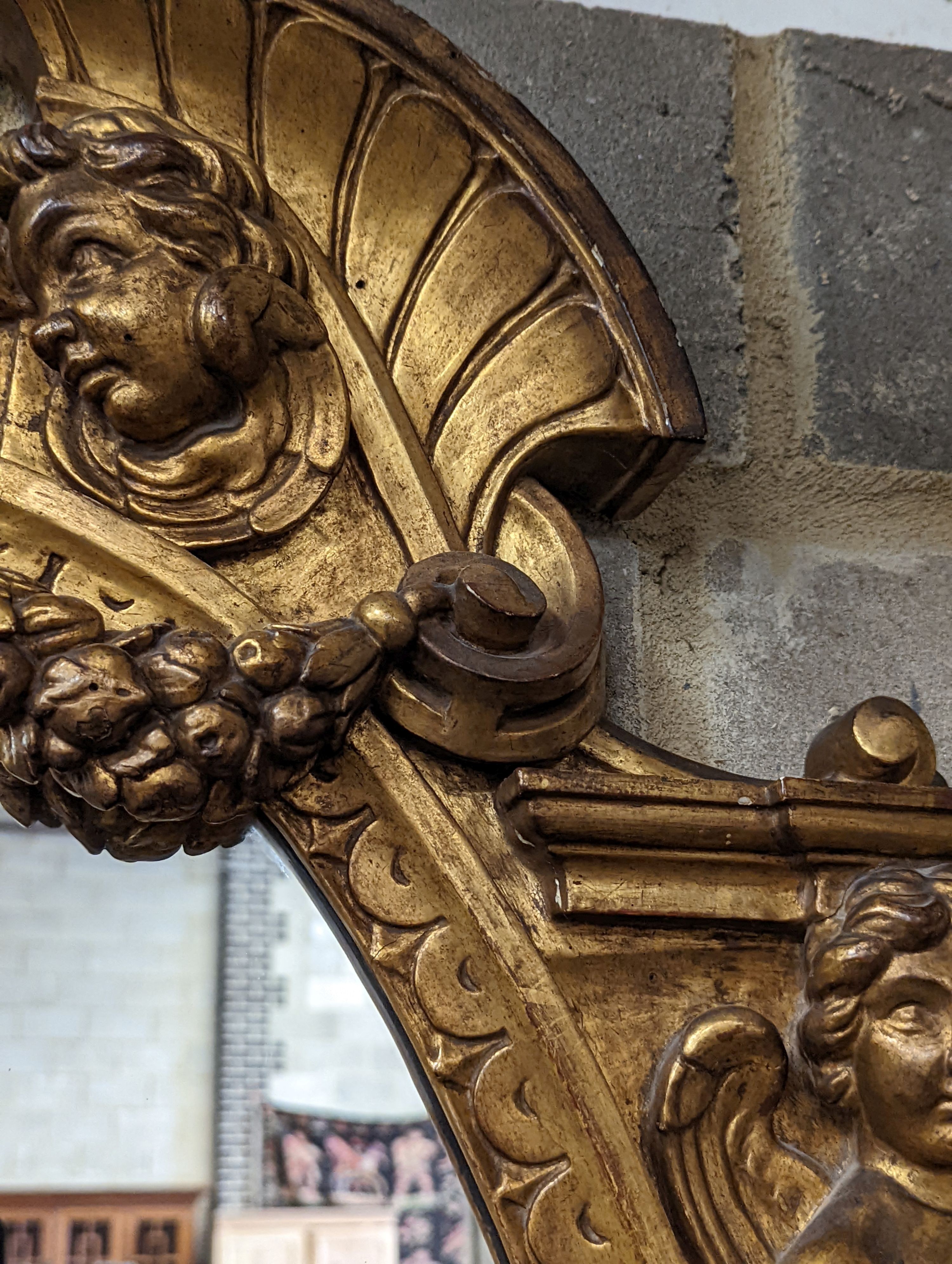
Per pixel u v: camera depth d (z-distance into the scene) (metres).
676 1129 0.45
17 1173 1.59
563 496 0.58
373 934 0.47
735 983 0.49
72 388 0.49
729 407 0.61
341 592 0.50
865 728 0.51
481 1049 0.46
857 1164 0.47
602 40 0.64
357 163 0.55
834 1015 0.47
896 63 0.68
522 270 0.55
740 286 0.63
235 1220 1.55
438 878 0.47
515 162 0.55
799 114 0.66
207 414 0.49
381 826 0.48
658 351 0.53
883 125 0.67
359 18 0.54
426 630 0.48
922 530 0.63
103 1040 1.67
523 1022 0.46
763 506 0.61
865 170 0.66
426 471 0.52
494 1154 0.45
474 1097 0.45
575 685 0.49
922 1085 0.46
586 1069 0.46
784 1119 0.48
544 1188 0.44
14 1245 1.54
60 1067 1.67
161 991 1.72
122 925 1.72
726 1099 0.46
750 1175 0.46
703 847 0.48
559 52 0.63
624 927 0.49
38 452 0.48
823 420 0.62
